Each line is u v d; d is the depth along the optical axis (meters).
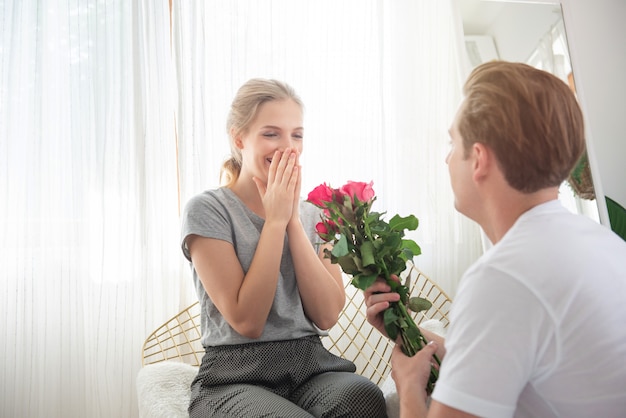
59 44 2.35
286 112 1.53
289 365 1.40
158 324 2.37
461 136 0.90
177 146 2.46
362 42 2.66
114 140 2.36
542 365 0.77
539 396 0.80
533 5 2.91
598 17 3.13
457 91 2.79
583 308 0.75
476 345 0.76
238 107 1.57
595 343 0.76
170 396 1.53
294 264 1.49
